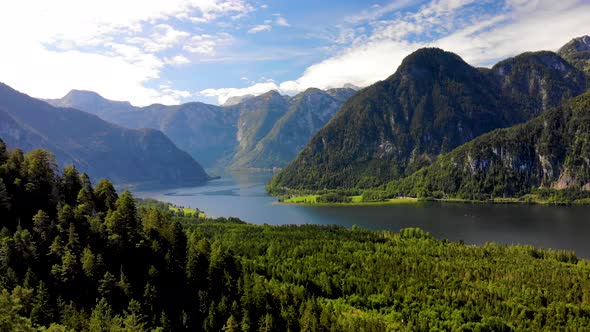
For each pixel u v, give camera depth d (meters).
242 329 156.50
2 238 149.50
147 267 169.00
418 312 186.12
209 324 156.00
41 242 157.88
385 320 181.50
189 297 168.38
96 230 169.50
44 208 180.75
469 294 198.25
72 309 136.50
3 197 169.75
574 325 174.12
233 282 179.00
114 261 164.25
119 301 149.62
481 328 172.50
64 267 147.75
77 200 191.88
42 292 133.88
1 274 142.00
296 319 166.62
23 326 111.38
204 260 183.25
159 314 152.25
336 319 170.25
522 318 180.50
